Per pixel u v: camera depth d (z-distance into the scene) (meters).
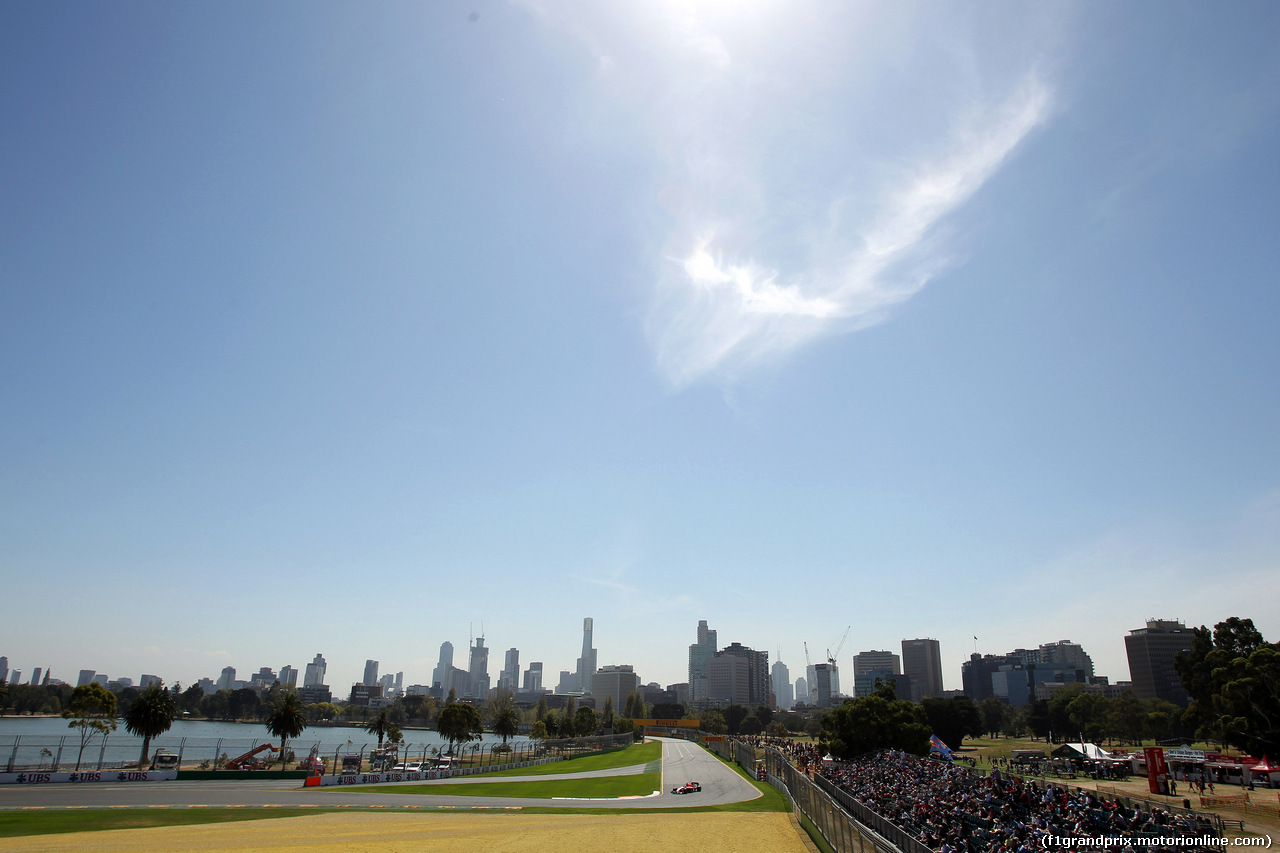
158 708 89.81
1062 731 190.00
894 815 51.50
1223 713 79.56
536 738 181.88
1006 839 37.03
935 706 149.62
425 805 60.75
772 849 40.44
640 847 39.88
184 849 35.56
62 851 34.38
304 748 162.38
